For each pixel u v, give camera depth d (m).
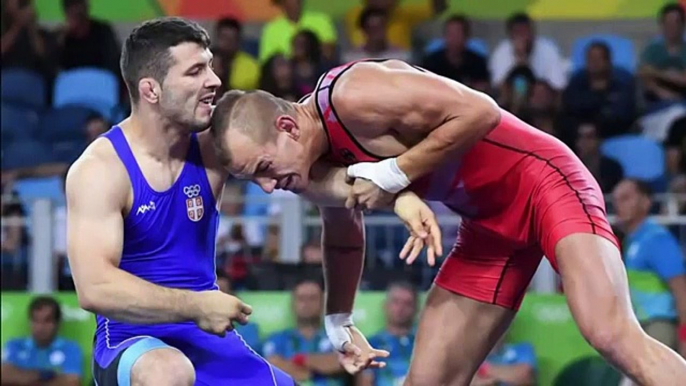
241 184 14.83
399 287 11.55
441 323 7.92
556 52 17.39
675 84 17.02
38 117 16.33
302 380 11.41
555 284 12.22
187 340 6.96
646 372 6.37
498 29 18.53
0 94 16.47
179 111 6.56
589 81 16.55
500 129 7.27
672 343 11.74
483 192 7.31
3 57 16.88
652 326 11.77
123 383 6.49
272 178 6.84
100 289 6.31
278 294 11.66
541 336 11.54
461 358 7.92
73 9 17.03
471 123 6.61
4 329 11.64
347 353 7.97
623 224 12.27
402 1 18.20
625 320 6.50
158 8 18.41
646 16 18.55
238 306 6.30
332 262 7.95
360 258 7.98
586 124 15.55
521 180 7.20
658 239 12.00
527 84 16.39
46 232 12.27
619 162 15.34
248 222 13.72
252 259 12.66
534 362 11.44
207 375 6.93
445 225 13.39
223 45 16.86
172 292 6.32
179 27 6.59
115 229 6.50
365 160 6.93
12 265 13.25
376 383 11.34
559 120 16.06
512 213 7.32
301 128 6.84
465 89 6.70
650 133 16.69
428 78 6.66
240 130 6.71
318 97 6.89
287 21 17.69
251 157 6.72
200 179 6.90
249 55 17.91
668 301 11.84
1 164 15.91
